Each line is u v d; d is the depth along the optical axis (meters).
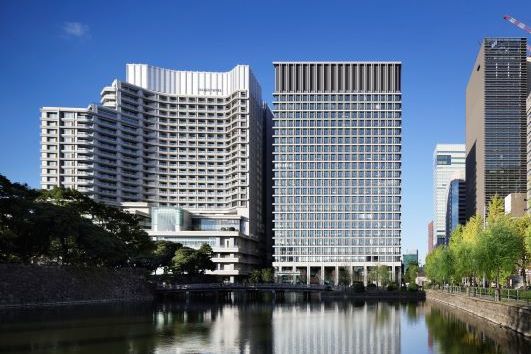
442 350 55.12
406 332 70.50
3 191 97.56
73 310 95.00
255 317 92.81
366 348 57.97
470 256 96.38
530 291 74.12
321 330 73.00
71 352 52.34
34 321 75.88
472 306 89.06
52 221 101.00
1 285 93.38
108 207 133.88
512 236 85.19
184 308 113.44
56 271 106.00
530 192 199.25
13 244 97.81
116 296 123.38
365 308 115.62
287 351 55.91
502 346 54.94
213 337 64.81
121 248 120.31
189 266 174.12
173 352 53.75
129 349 54.75
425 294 150.38
